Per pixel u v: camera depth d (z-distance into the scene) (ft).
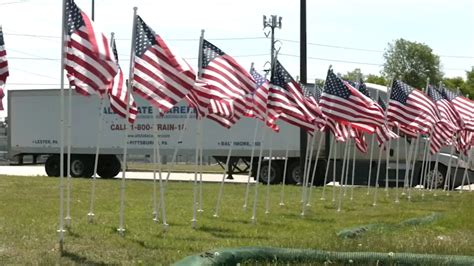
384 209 59.93
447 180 83.87
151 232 40.55
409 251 34.53
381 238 39.42
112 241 36.37
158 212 50.08
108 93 40.24
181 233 40.68
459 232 43.88
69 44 35.65
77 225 41.86
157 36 38.50
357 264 31.04
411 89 67.46
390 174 91.30
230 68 46.29
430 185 85.56
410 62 285.64
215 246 35.76
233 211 54.29
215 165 166.30
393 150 90.48
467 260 31.14
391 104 67.15
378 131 67.36
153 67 38.24
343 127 63.21
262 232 42.57
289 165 92.99
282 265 30.50
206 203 60.29
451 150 83.56
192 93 43.37
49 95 107.65
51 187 74.64
